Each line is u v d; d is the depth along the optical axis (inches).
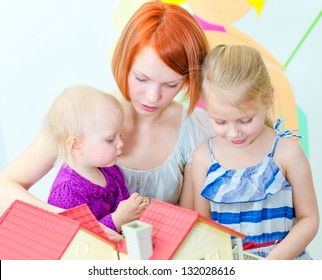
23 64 82.0
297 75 84.4
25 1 80.7
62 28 81.7
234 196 52.3
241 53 49.9
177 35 48.6
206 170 55.4
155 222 37.6
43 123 55.2
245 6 81.8
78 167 53.0
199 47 50.8
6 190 53.4
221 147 54.9
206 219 36.5
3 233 40.7
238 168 53.6
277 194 53.0
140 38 48.4
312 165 86.5
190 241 36.3
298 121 85.2
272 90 50.9
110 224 48.9
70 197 51.3
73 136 51.4
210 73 49.8
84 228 37.0
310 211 53.2
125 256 37.7
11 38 81.2
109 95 53.3
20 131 83.7
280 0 82.5
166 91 51.0
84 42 82.0
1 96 82.6
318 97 85.0
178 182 59.4
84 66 82.5
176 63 48.8
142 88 50.5
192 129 59.7
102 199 53.1
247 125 49.3
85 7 81.2
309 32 83.5
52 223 38.4
